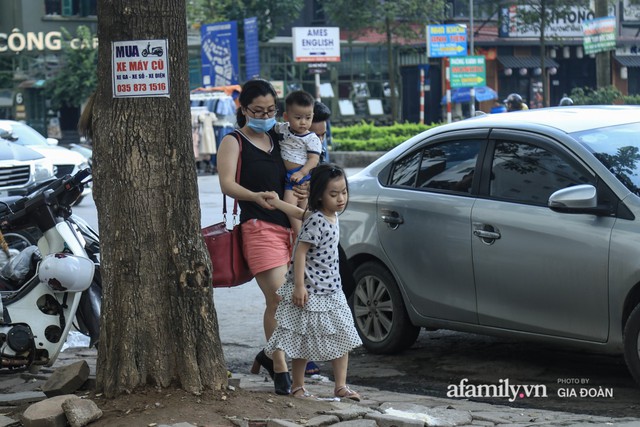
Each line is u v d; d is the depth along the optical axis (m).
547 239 14.05
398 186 16.62
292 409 11.33
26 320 13.57
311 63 84.19
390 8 90.25
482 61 87.88
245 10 91.62
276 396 11.86
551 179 14.45
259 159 12.98
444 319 15.60
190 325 11.41
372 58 100.62
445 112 98.81
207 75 76.62
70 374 12.81
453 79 86.94
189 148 11.59
